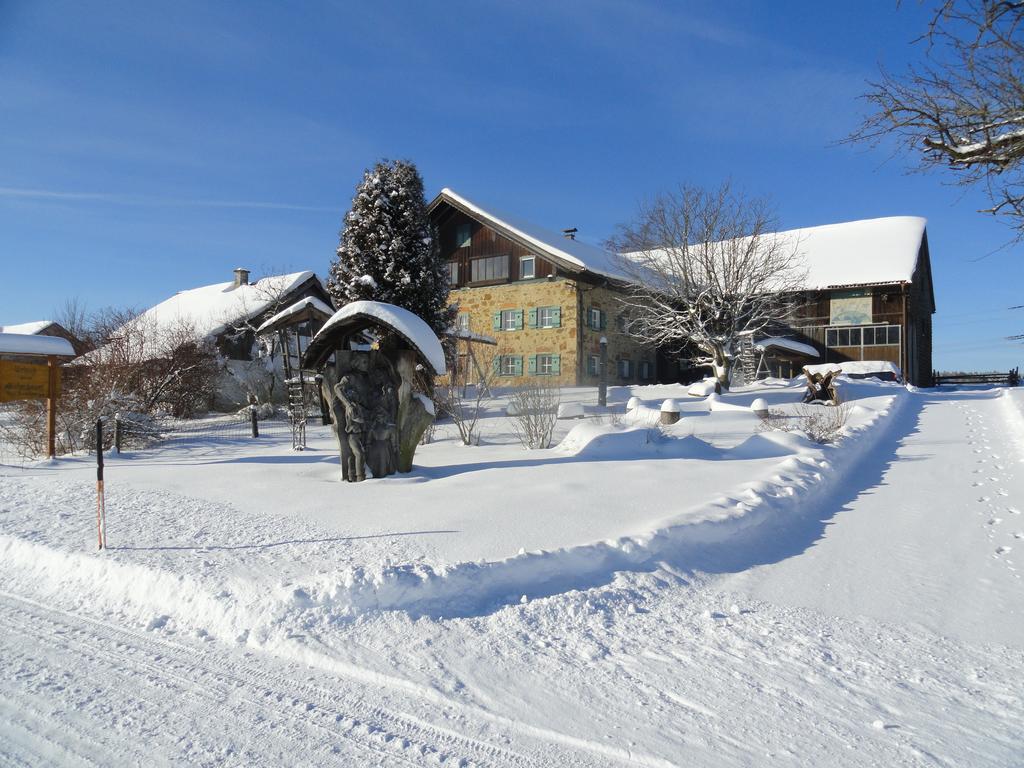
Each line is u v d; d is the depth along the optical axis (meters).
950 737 3.59
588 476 10.17
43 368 14.64
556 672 4.36
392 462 11.09
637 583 5.96
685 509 7.82
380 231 21.78
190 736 3.61
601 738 3.55
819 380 20.66
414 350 11.03
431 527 7.23
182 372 22.62
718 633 5.06
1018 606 5.67
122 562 6.19
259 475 11.60
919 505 9.25
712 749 3.44
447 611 5.24
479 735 3.61
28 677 4.36
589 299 33.69
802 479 9.88
